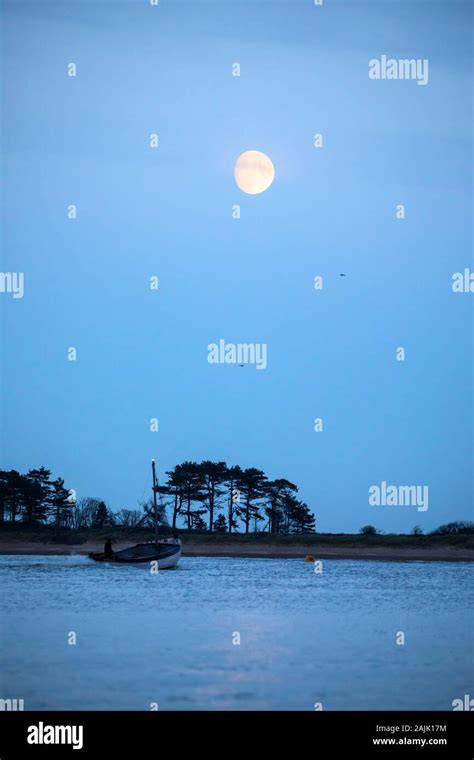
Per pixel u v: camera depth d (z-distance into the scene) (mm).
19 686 32656
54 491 126438
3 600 57219
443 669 36188
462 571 85875
